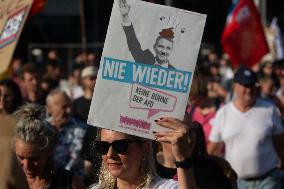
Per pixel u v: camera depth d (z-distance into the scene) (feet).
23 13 41.04
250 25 88.53
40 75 83.30
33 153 37.19
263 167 65.51
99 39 217.56
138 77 30.91
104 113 30.99
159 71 30.91
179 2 230.07
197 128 46.50
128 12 30.81
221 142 67.36
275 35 153.58
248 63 88.84
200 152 46.55
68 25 215.31
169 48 30.86
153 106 30.91
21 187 23.79
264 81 109.60
